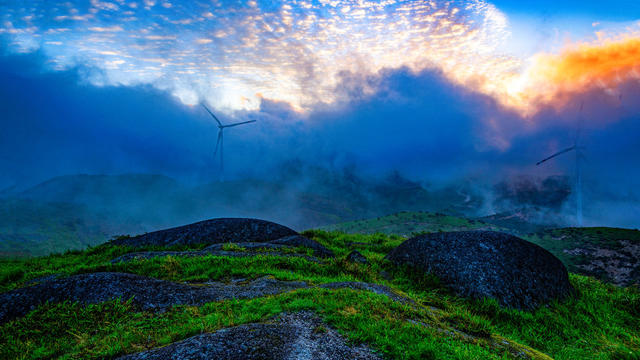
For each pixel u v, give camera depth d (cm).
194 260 1458
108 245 2038
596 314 1375
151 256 1594
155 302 966
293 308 831
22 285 1386
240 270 1357
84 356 698
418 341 726
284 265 1478
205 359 598
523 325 1218
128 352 684
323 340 695
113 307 924
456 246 1588
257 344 648
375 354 668
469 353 713
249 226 2147
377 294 999
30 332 836
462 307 1274
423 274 1531
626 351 1088
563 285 1498
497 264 1459
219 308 890
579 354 1072
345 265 1540
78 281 1015
